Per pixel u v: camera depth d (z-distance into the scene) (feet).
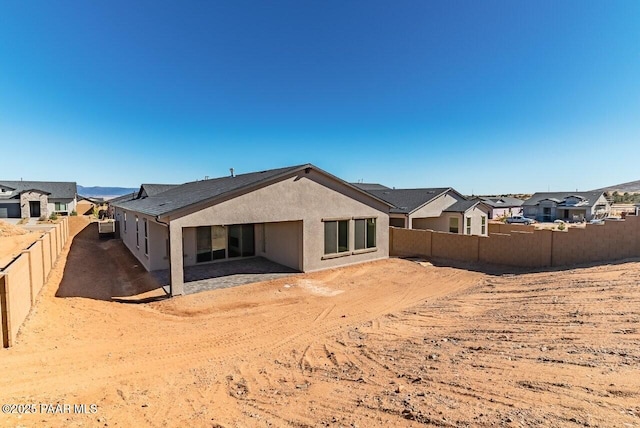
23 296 26.32
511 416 11.66
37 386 17.60
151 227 48.62
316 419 13.66
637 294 25.30
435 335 23.93
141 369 20.68
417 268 52.70
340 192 53.42
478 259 54.85
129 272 49.34
